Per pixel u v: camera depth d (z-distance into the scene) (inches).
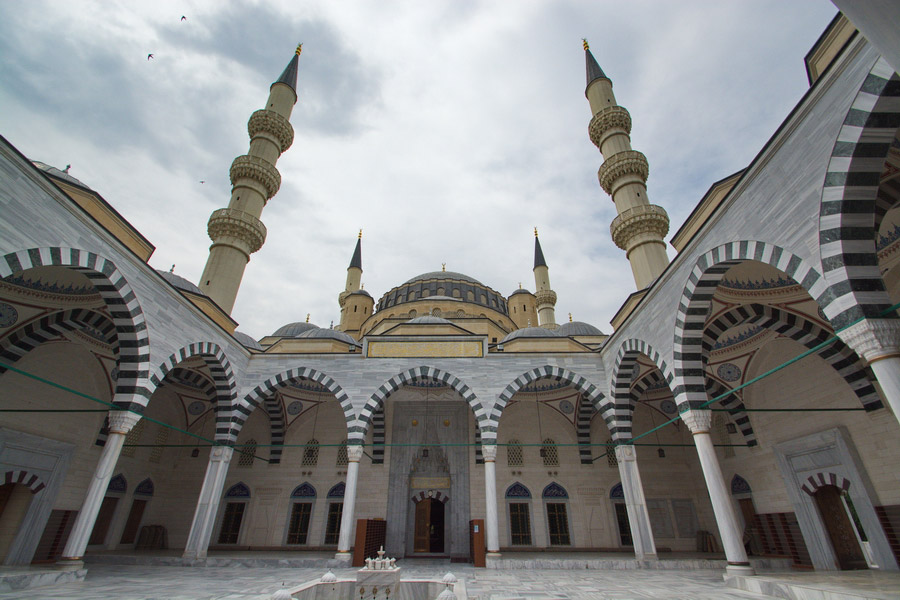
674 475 674.8
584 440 698.2
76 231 327.3
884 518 378.9
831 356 402.3
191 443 697.6
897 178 262.5
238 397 542.0
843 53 215.2
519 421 719.1
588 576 395.5
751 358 500.7
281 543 650.2
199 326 477.7
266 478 685.3
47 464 484.7
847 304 216.8
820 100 233.3
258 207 836.6
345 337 760.3
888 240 336.8
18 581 300.5
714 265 328.2
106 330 437.4
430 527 715.4
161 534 639.1
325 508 665.0
